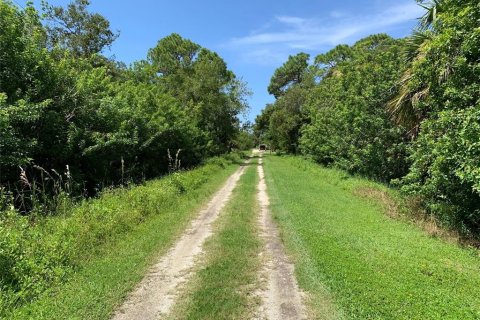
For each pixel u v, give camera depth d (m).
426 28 11.88
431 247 8.00
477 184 7.83
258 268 6.65
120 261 6.87
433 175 9.66
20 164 9.98
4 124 9.38
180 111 26.95
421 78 10.69
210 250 7.71
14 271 5.52
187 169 25.27
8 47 10.90
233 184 19.69
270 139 66.50
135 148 18.66
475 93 9.00
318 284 5.81
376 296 5.32
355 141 20.28
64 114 13.01
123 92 18.75
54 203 10.16
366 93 17.94
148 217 10.45
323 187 17.48
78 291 5.52
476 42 8.59
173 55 45.22
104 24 34.09
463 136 8.09
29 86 11.50
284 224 9.86
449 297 5.34
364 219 10.54
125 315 4.93
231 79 44.62
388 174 18.08
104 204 10.34
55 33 31.20
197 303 5.23
